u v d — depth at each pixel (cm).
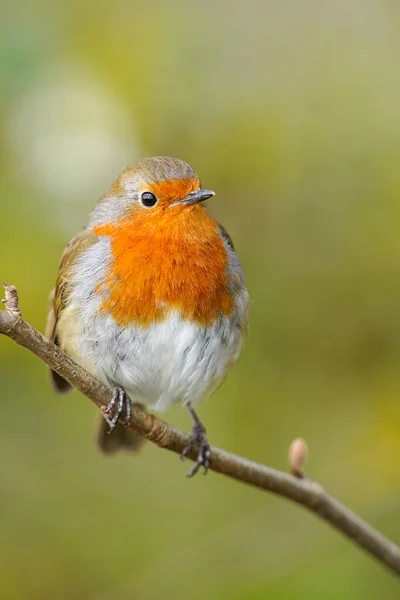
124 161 1275
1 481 1261
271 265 1255
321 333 1241
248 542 1188
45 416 1270
